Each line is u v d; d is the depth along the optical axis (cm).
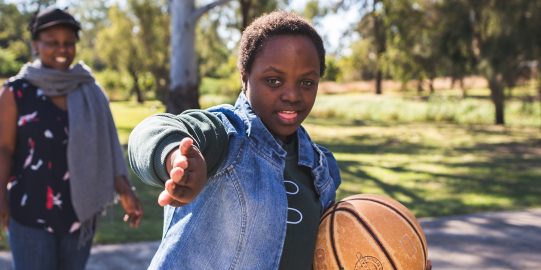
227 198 159
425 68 2853
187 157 120
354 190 926
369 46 3475
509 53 1852
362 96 4866
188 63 1252
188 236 160
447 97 3281
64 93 319
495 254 570
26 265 305
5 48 5741
